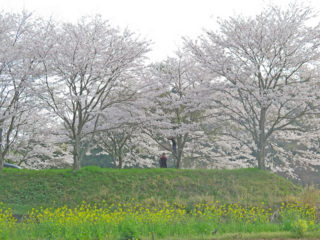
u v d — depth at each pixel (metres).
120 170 20.92
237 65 21.05
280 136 25.39
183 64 25.75
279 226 11.12
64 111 20.52
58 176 19.88
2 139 22.77
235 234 9.86
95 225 10.84
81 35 20.02
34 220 12.96
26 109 20.61
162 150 30.67
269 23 20.73
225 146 27.84
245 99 22.16
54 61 19.64
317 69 22.06
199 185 19.39
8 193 18.34
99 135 27.20
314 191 16.00
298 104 21.48
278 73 21.42
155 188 19.09
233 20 21.12
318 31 20.56
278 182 19.98
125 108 22.61
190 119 25.84
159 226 10.78
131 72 21.84
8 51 19.38
